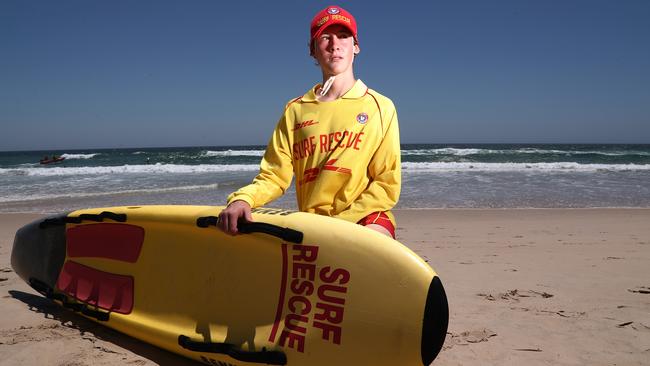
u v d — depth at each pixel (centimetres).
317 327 199
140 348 268
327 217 206
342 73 221
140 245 278
